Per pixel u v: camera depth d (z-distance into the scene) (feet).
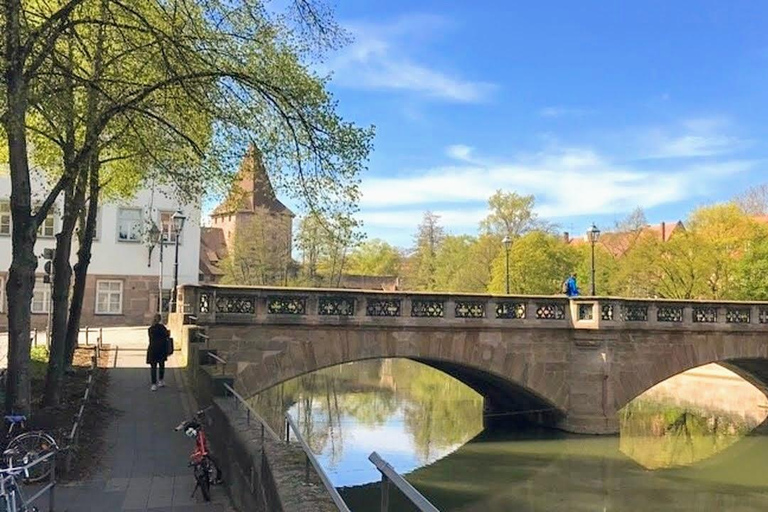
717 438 96.43
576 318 84.79
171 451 40.60
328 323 71.97
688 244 155.12
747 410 121.08
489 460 77.00
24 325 38.91
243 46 46.80
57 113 43.01
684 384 151.94
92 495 32.35
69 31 43.39
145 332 111.55
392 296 75.82
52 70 41.32
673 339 90.48
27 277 39.09
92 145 42.04
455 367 86.02
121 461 38.24
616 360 86.84
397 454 79.77
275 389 129.90
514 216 206.80
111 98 42.63
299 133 46.68
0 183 126.72
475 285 203.72
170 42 41.93
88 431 43.14
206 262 240.32
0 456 31.24
